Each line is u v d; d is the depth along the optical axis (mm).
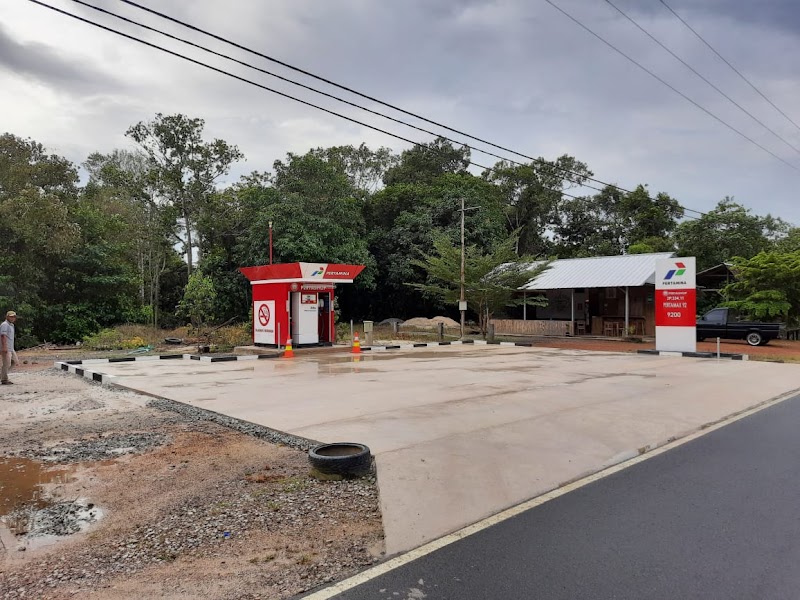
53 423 8047
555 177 46062
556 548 4035
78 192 36500
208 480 5543
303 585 3521
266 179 35906
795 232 37219
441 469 5750
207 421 8125
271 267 20078
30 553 3996
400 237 35219
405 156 44719
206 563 3820
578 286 27125
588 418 8188
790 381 12836
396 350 20797
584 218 47188
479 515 4660
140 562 3842
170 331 29609
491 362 16234
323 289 21016
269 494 5160
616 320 28781
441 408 8820
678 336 18859
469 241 34094
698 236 36562
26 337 23062
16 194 24375
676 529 4363
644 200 43625
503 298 25281
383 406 9016
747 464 6172
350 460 5562
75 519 4605
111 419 8289
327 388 10984
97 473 5777
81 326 26359
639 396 10156
